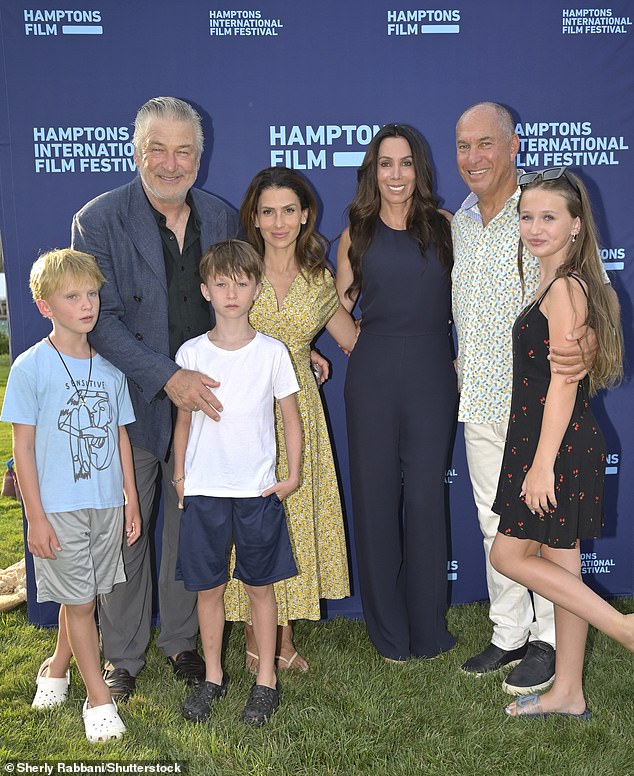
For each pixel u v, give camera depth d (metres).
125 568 2.60
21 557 4.04
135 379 2.37
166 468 2.64
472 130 2.36
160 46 2.93
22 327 3.02
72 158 2.96
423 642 2.81
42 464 2.20
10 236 2.97
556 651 2.38
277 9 2.96
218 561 2.38
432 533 2.73
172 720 2.38
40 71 2.90
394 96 3.05
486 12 3.03
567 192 2.12
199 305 2.55
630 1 3.06
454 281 2.55
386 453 2.68
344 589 2.78
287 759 2.17
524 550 2.30
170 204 2.45
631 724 2.31
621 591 3.42
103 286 2.42
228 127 3.02
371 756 2.19
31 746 2.25
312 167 3.08
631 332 3.24
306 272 2.56
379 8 2.99
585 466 2.18
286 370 2.36
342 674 2.67
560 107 3.11
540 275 2.37
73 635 2.28
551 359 2.11
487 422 2.52
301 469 2.58
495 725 2.33
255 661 2.71
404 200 2.56
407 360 2.62
